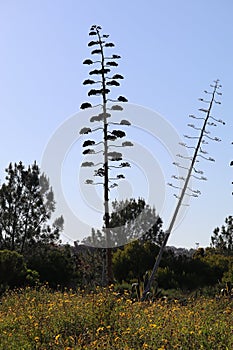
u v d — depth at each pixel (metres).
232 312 12.42
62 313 11.95
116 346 9.55
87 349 9.47
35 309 12.85
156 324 10.98
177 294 23.20
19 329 11.24
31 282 26.92
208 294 23.23
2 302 16.25
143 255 30.52
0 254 26.41
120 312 11.82
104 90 23.58
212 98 24.86
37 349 10.02
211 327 10.45
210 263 29.61
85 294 15.79
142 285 22.55
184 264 29.81
